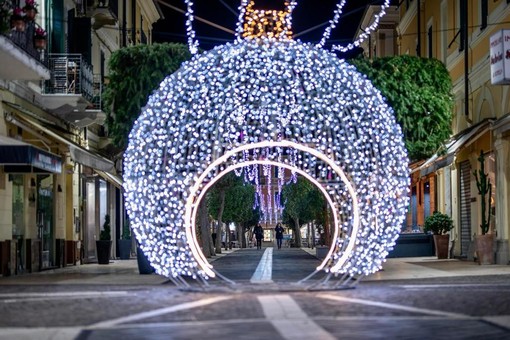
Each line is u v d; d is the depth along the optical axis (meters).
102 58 32.53
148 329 9.68
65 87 24.67
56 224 26.19
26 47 19.48
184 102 14.48
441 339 8.77
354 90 14.58
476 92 25.91
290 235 76.38
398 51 41.25
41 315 11.24
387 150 14.64
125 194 15.31
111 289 15.46
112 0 31.41
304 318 10.44
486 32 24.34
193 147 14.91
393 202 14.75
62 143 23.41
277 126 14.52
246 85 14.45
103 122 27.80
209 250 34.56
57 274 21.56
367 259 14.66
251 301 12.52
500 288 14.59
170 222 14.58
